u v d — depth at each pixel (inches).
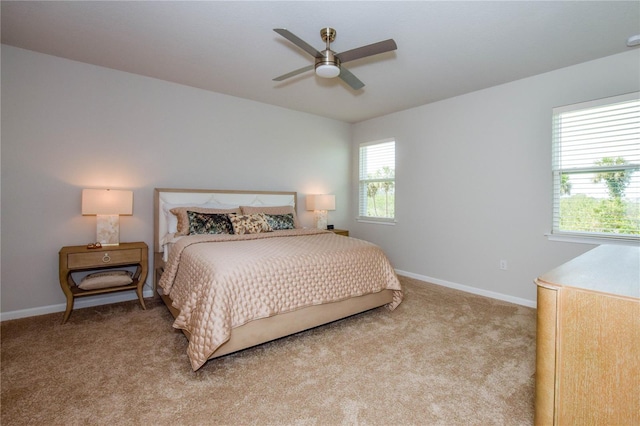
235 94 151.9
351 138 208.2
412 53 104.5
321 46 100.6
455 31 90.7
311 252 98.5
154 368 76.4
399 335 96.0
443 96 148.7
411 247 169.6
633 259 55.4
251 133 161.6
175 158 139.1
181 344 89.1
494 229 135.3
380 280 111.3
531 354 84.7
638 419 34.3
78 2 79.8
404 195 173.0
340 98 154.4
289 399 65.4
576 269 47.4
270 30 92.0
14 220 107.0
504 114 131.4
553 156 118.4
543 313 40.4
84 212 109.9
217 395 66.4
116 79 124.1
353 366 78.3
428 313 115.0
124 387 68.6
